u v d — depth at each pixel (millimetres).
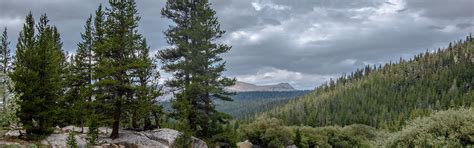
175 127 39781
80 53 46250
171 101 40406
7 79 22688
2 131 31344
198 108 41844
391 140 20859
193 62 40094
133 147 32438
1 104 22500
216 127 42625
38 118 31359
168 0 42719
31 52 31625
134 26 35406
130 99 34906
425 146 18359
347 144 111375
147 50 42219
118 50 34469
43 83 31547
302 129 115500
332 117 171750
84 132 37219
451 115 18766
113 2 34469
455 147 17469
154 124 44281
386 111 165875
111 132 36906
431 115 19891
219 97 42500
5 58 42188
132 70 34562
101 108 33812
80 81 44094
